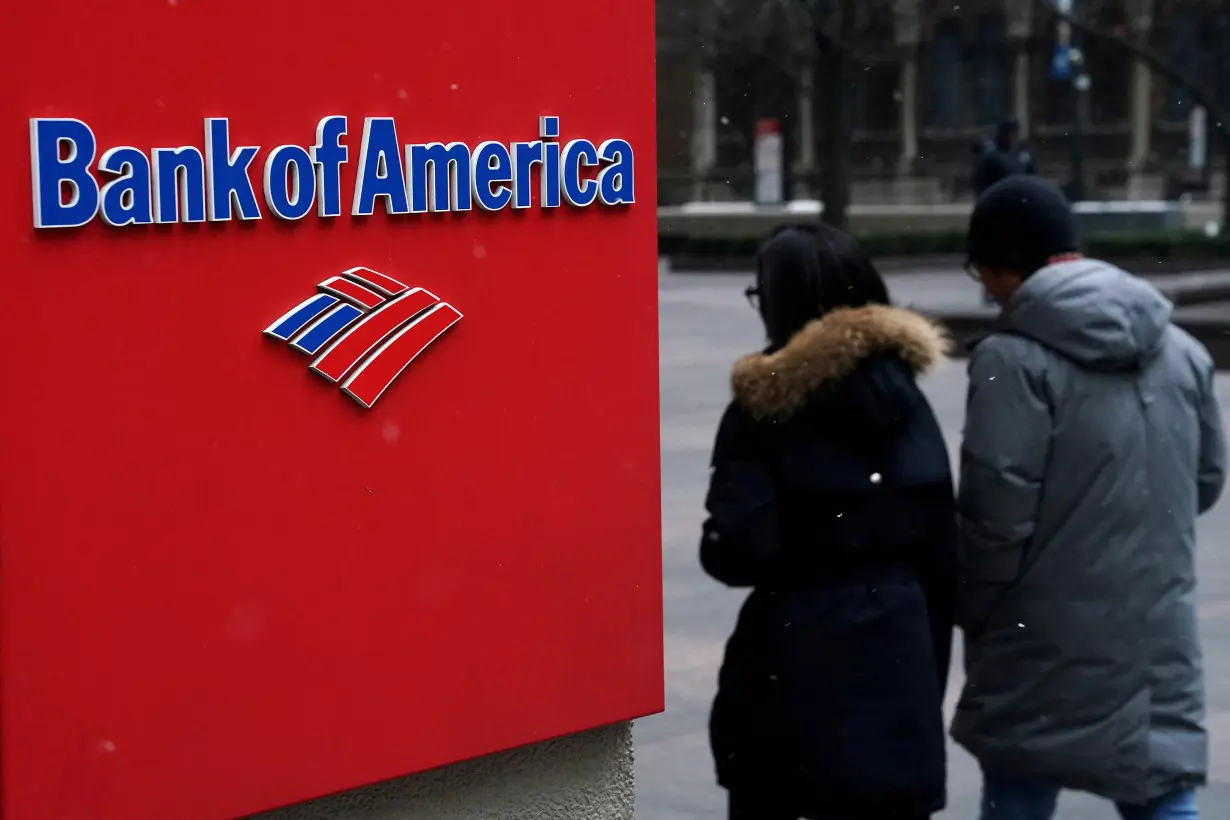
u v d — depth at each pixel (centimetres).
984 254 380
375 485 221
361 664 221
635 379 251
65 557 194
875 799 325
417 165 222
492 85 230
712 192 5234
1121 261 2548
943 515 341
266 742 212
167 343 200
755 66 4269
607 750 258
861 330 326
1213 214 3594
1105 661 356
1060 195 376
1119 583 356
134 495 199
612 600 250
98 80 193
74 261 192
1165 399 361
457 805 240
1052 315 353
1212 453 379
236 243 205
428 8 222
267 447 210
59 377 192
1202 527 861
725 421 335
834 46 2428
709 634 681
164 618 202
